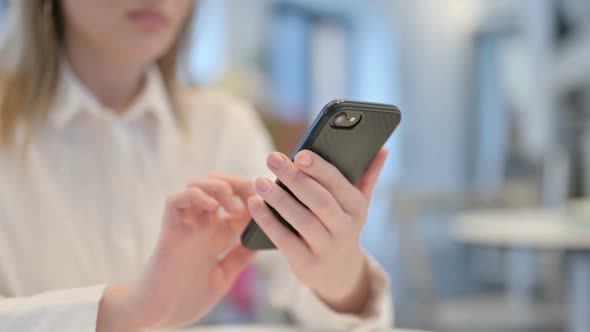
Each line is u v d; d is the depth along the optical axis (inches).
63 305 16.5
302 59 179.9
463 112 195.2
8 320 16.1
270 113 128.4
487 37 191.0
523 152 169.3
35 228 23.8
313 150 15.4
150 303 17.1
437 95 200.2
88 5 22.5
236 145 33.0
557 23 76.0
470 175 192.4
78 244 24.6
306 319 22.0
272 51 165.0
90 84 27.4
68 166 25.4
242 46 148.9
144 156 27.7
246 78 122.6
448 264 155.6
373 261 21.5
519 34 177.5
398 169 198.7
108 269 25.4
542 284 67.7
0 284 22.5
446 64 198.5
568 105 72.4
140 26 22.6
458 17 195.5
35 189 24.2
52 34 25.6
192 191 16.9
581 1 68.0
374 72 197.2
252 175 32.3
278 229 16.8
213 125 32.7
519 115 174.6
